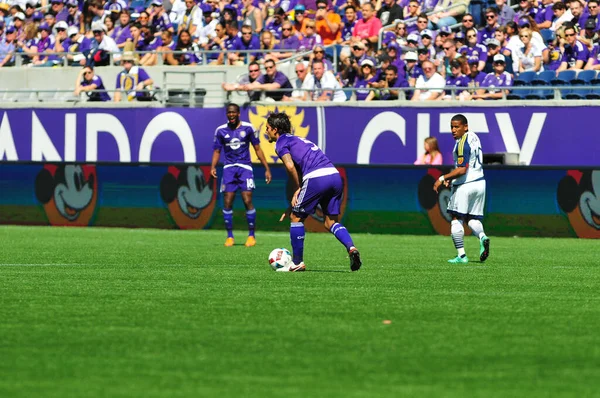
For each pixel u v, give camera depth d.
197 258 54.47
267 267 49.28
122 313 33.19
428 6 98.12
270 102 89.31
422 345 27.55
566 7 88.56
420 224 74.56
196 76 99.12
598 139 80.06
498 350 26.89
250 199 63.66
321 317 32.41
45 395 21.86
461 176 51.81
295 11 98.81
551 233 72.25
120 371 24.30
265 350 26.80
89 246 62.28
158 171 80.44
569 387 22.77
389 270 48.19
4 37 115.56
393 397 21.77
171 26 105.38
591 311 34.16
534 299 37.31
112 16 108.12
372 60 88.88
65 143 96.50
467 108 83.44
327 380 23.38
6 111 98.31
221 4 103.06
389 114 85.88
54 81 105.94
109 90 93.00
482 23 94.31
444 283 42.47
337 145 87.69
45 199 83.50
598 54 84.81
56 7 113.50
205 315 32.75
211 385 22.86
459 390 22.42
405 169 75.00
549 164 81.50
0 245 62.56
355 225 76.50
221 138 63.62
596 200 70.81
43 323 31.06
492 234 73.81
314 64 89.69
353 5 96.31
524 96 84.12
